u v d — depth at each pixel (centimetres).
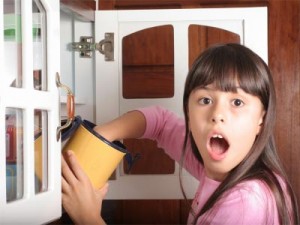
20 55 76
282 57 145
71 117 88
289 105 144
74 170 91
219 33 143
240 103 90
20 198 75
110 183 143
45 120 85
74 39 142
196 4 146
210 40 143
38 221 78
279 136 145
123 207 152
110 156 96
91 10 140
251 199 85
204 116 91
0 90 67
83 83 143
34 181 79
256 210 85
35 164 82
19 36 77
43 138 84
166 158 145
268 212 87
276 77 145
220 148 93
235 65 90
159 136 121
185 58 143
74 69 143
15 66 76
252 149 92
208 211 91
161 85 146
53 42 85
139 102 145
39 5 83
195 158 109
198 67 93
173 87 145
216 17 141
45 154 84
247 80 89
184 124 120
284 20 145
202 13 141
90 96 144
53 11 85
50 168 84
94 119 144
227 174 94
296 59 144
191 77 95
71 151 91
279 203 88
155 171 146
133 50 146
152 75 146
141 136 117
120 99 144
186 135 105
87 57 143
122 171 143
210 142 92
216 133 89
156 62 146
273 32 145
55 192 85
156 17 142
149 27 143
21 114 76
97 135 95
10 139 75
